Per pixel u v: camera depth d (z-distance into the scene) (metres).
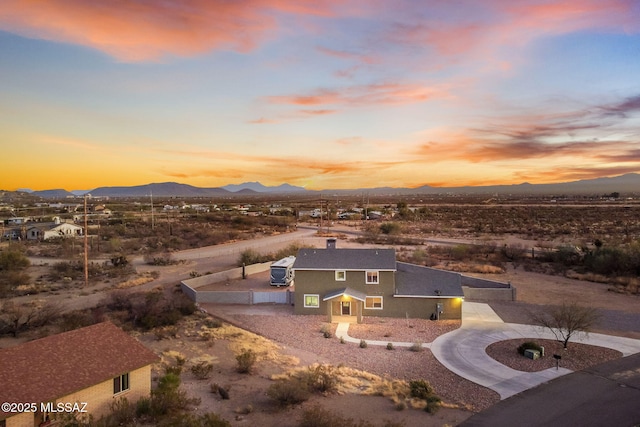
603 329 31.08
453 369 24.62
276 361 26.02
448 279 35.94
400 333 31.22
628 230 86.94
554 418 18.81
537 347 26.53
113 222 114.56
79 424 15.78
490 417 19.02
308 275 36.28
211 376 23.56
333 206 197.00
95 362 18.58
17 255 55.22
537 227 99.31
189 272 54.25
